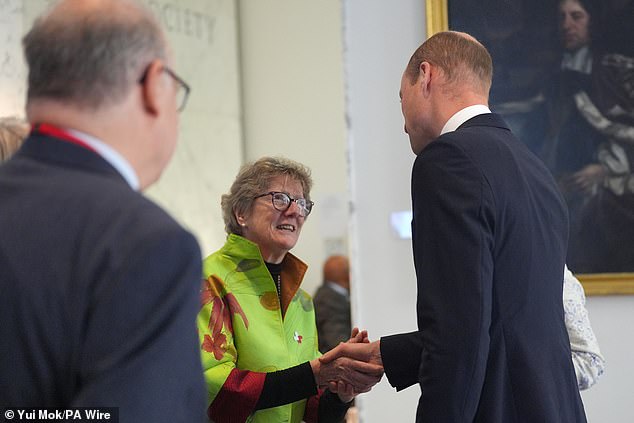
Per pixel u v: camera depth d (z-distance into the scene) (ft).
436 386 6.59
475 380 6.55
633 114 11.62
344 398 8.57
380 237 12.40
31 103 4.25
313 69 25.66
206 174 24.90
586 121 11.72
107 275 3.86
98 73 4.11
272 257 8.87
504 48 11.88
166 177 23.49
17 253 3.98
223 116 25.61
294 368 8.23
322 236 25.39
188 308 3.95
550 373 6.96
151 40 4.26
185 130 24.12
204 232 24.82
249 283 8.64
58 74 4.13
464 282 6.62
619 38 11.67
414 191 7.08
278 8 26.08
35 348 3.90
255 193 8.77
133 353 3.80
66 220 4.02
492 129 7.42
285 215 8.75
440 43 7.75
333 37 25.43
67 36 4.11
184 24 24.20
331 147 25.41
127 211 4.03
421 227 6.93
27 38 4.25
